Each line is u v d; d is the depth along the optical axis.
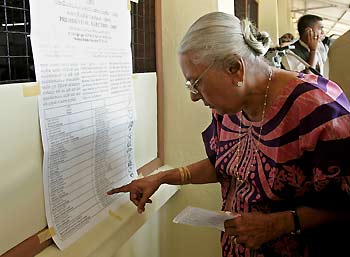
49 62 1.03
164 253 2.02
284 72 1.11
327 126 0.99
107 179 1.35
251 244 1.06
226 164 1.24
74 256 1.12
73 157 1.16
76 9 1.12
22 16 0.96
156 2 1.77
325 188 1.03
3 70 0.92
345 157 0.99
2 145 0.91
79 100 1.16
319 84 1.08
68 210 1.15
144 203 1.37
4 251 0.94
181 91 1.86
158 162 1.86
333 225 1.12
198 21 1.04
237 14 3.03
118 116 1.40
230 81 1.02
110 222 1.33
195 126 1.87
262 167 1.11
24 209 0.99
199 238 2.01
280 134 1.06
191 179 1.42
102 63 1.27
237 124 1.21
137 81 1.60
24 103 0.96
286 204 1.13
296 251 1.15
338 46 1.50
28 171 1.00
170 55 1.83
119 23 1.37
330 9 8.45
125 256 1.57
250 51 1.04
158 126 1.86
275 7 4.49
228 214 1.13
